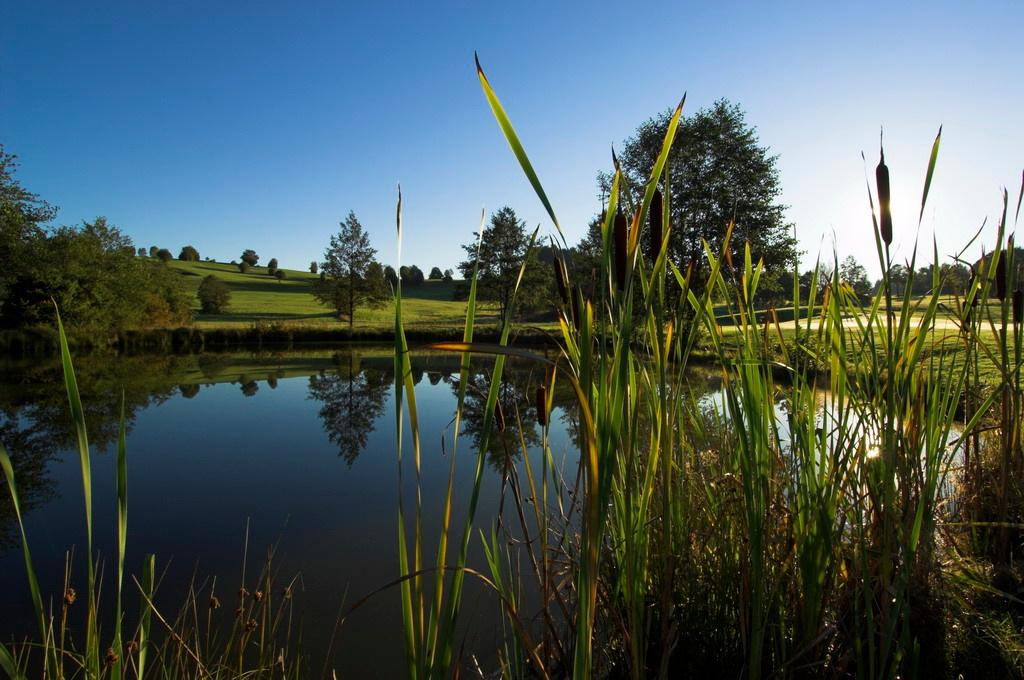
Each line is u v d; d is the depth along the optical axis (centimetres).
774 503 174
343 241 3872
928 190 127
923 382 170
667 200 114
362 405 1299
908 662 155
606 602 189
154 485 690
